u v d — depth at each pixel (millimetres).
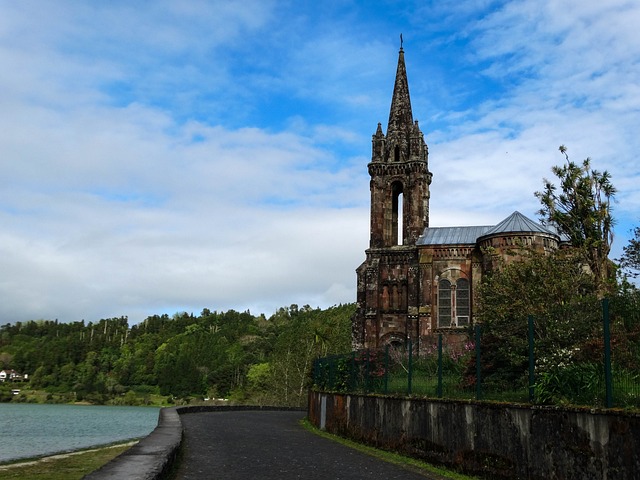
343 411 30094
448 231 60094
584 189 39562
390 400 23844
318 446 25078
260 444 24734
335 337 110062
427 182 64000
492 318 33312
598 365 13938
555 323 16359
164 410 39062
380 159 64625
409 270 58906
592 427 12758
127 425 87688
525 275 34844
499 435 16359
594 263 37781
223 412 52500
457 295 56594
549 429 14219
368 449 24469
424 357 24594
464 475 17812
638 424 11461
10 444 50812
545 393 14766
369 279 61156
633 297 16594
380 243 62969
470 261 56781
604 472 12312
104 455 36219
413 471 18562
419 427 21188
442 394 20500
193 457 19406
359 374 29344
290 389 98625
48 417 114375
